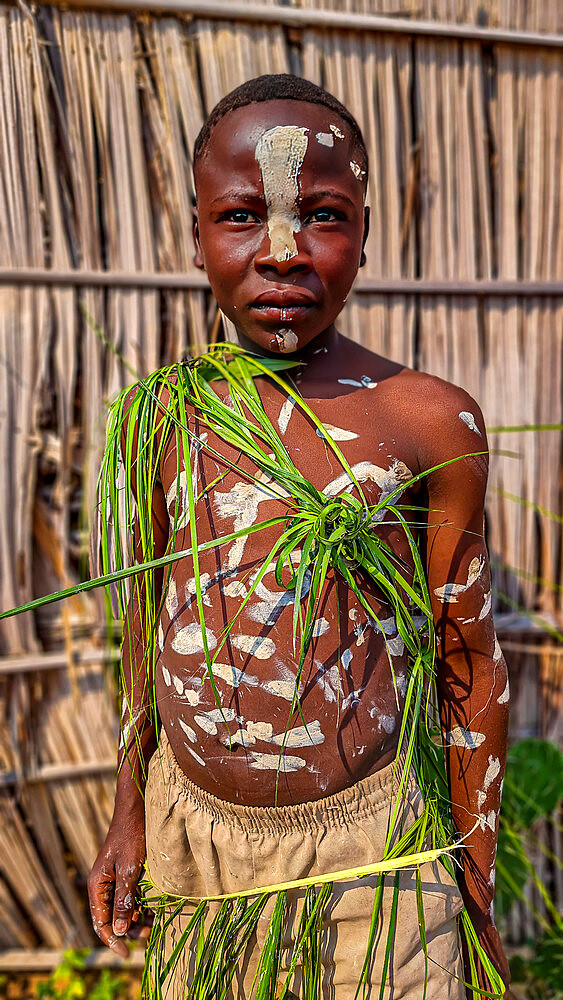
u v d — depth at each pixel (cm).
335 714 79
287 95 77
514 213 157
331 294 77
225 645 80
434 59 150
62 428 153
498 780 89
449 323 159
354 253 78
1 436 151
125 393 94
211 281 80
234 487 82
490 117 154
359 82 148
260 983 80
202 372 90
